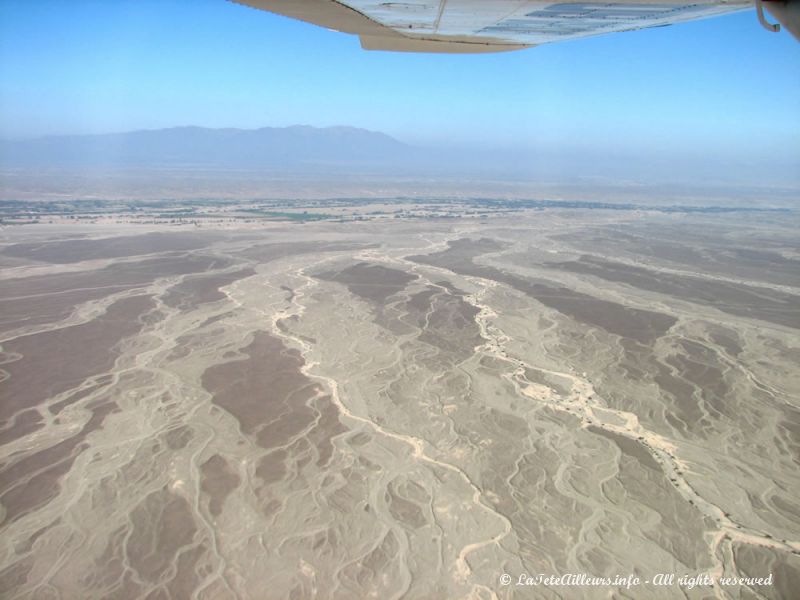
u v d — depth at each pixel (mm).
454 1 2352
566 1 2311
